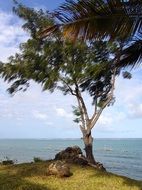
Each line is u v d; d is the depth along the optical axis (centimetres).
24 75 2525
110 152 11400
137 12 1052
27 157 7150
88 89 2603
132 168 5594
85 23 1033
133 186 1761
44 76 2505
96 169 2211
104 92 2622
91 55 2355
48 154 8844
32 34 2481
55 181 1812
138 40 1177
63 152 2422
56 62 2508
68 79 2505
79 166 2225
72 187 1689
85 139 2573
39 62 2478
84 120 2591
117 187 1717
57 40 2412
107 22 1042
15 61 2556
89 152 2547
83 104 2605
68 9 1026
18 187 1620
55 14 1033
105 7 1034
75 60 2447
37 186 1662
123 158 8294
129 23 1055
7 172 2081
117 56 1253
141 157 8681
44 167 2125
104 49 2286
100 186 1728
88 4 1027
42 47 2484
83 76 2403
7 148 13575
